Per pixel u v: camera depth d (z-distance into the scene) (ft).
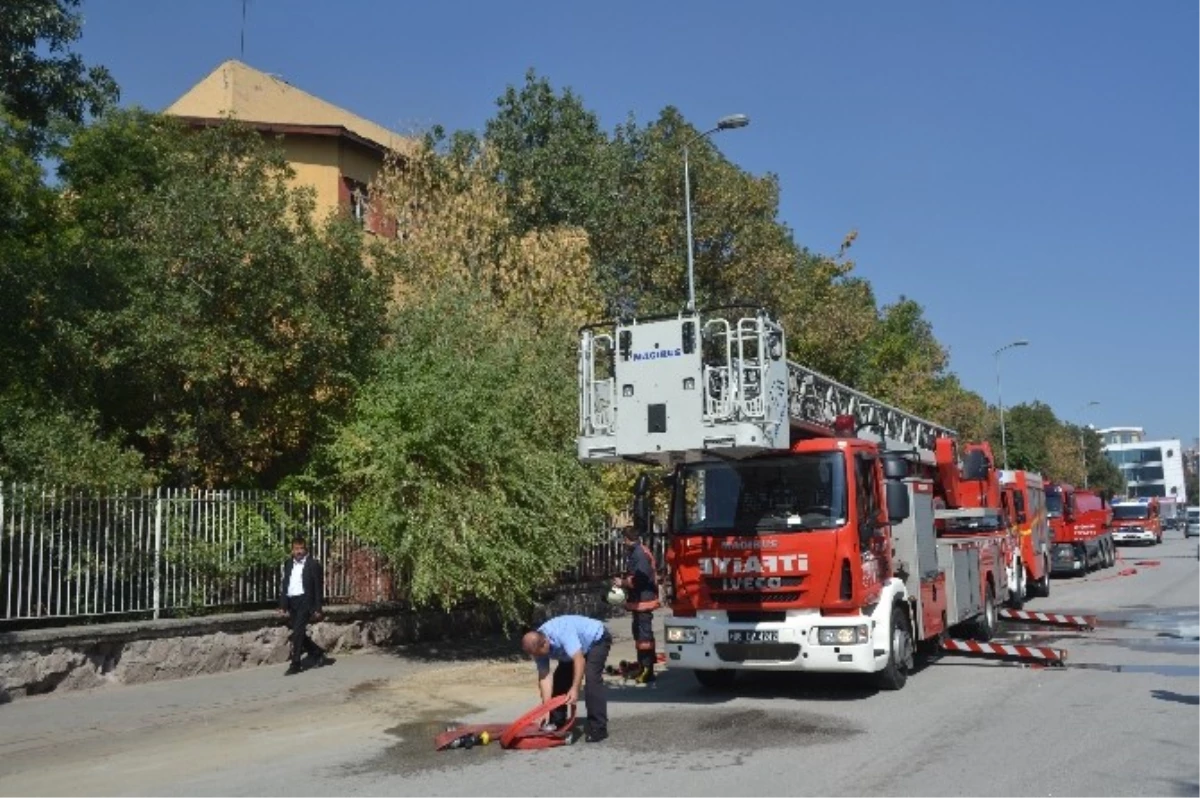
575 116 90.02
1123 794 23.86
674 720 34.01
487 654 51.98
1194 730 30.89
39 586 38.83
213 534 45.44
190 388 50.08
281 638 47.78
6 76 47.65
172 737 33.09
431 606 55.98
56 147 52.37
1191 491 542.16
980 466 61.77
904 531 42.42
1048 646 51.78
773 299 89.10
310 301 50.83
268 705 38.50
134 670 41.52
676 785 25.44
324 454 50.90
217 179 52.75
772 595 36.68
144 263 48.29
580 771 27.25
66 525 40.04
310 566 45.73
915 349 169.27
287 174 59.52
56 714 35.86
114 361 46.75
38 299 46.29
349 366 53.06
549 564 50.42
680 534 38.55
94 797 25.99
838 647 35.68
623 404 37.01
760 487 37.86
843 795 24.09
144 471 45.75
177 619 43.57
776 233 88.12
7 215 47.80
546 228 83.30
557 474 51.21
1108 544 121.39
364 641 52.26
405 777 27.25
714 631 36.94
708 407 35.86
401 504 47.42
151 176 56.85
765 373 35.91
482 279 70.74
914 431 55.52
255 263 49.60
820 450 37.42
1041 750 28.48
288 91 94.58
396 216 73.31
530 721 30.09
